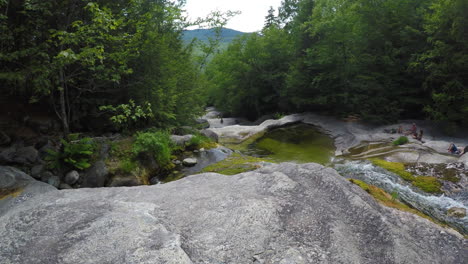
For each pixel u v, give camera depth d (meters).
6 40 6.46
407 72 18.12
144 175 8.20
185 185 4.90
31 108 8.94
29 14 6.73
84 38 6.48
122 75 9.98
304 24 24.02
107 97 10.45
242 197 4.00
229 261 2.82
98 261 2.66
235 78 33.88
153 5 10.66
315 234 3.27
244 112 37.16
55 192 4.66
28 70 6.50
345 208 3.83
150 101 10.38
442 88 15.34
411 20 18.12
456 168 9.30
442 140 13.49
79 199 4.30
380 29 19.14
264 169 5.39
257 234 3.19
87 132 10.05
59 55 5.57
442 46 14.48
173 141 10.41
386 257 3.02
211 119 35.88
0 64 6.70
